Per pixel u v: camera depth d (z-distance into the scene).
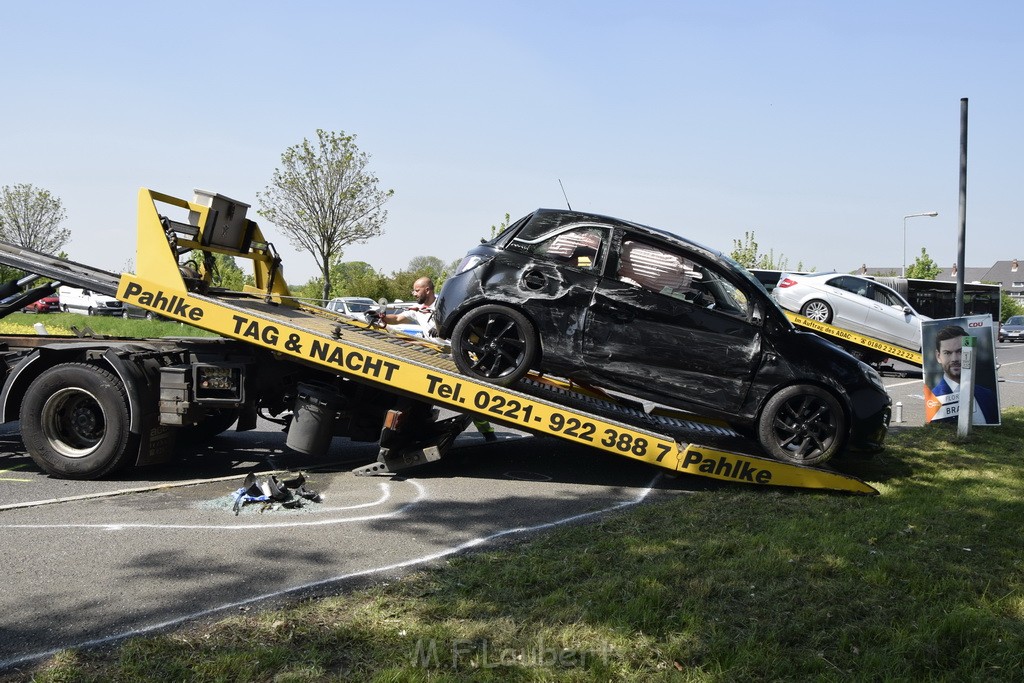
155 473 7.41
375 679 3.32
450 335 7.56
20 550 5.03
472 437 9.81
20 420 7.00
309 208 30.31
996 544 5.55
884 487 7.35
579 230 7.44
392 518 6.02
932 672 3.61
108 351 6.94
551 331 7.28
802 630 3.96
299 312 8.73
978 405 11.03
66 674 3.38
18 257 7.43
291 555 5.07
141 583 4.51
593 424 7.11
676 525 5.84
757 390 7.40
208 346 7.51
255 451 8.63
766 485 7.23
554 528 5.85
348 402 7.48
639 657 3.62
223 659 3.48
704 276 7.42
